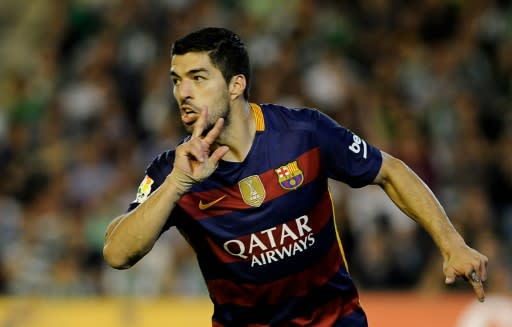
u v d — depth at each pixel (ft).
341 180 45.34
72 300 79.92
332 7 131.95
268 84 118.01
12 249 101.14
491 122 119.85
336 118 114.93
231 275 44.73
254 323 45.91
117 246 40.98
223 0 134.92
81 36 138.41
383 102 117.70
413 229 93.71
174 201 40.75
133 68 126.82
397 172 44.73
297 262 44.34
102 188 110.22
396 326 77.30
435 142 112.78
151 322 77.30
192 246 45.16
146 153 112.37
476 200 98.22
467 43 128.77
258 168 43.47
